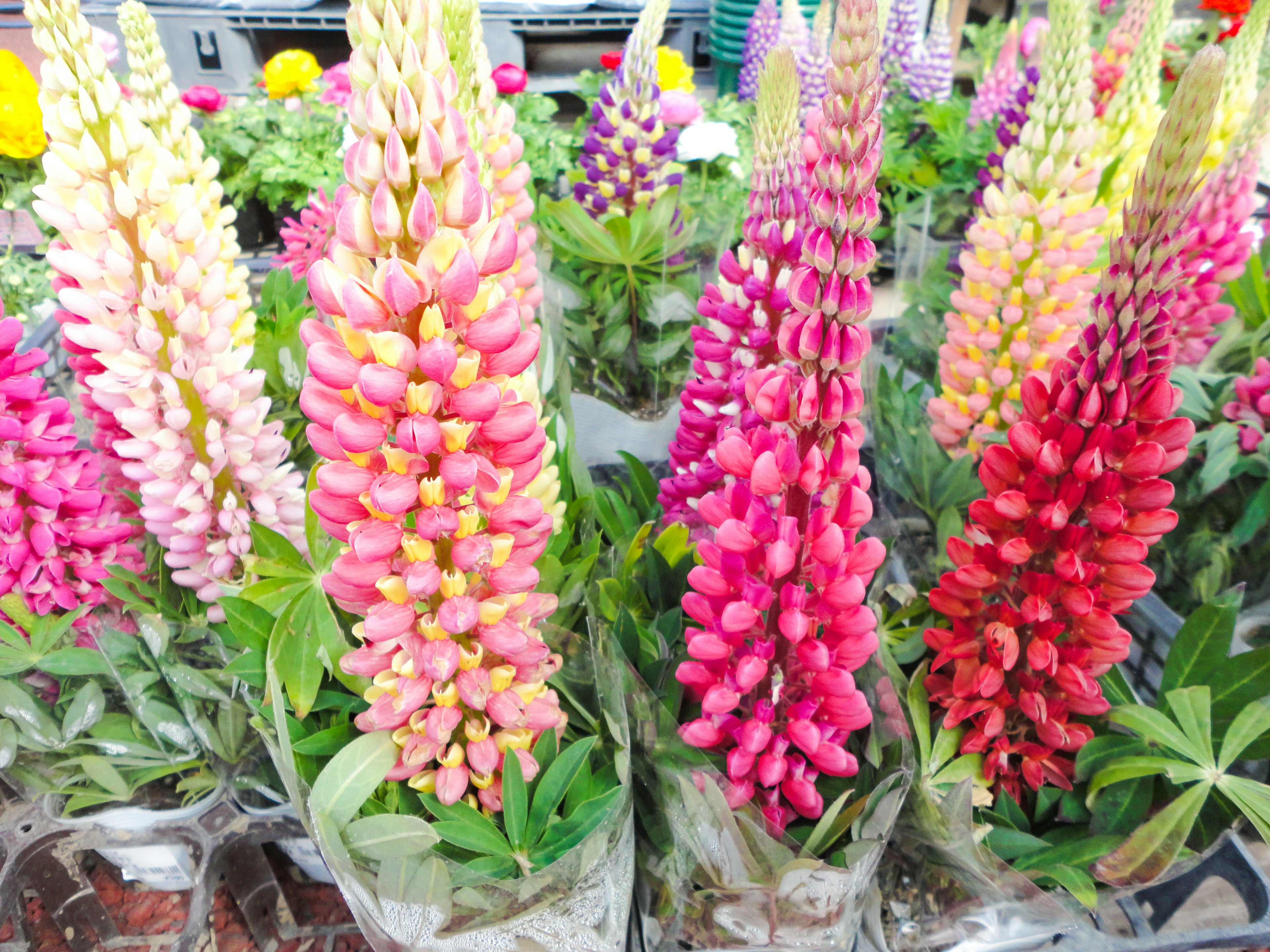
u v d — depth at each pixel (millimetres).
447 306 568
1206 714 872
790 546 649
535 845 741
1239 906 864
